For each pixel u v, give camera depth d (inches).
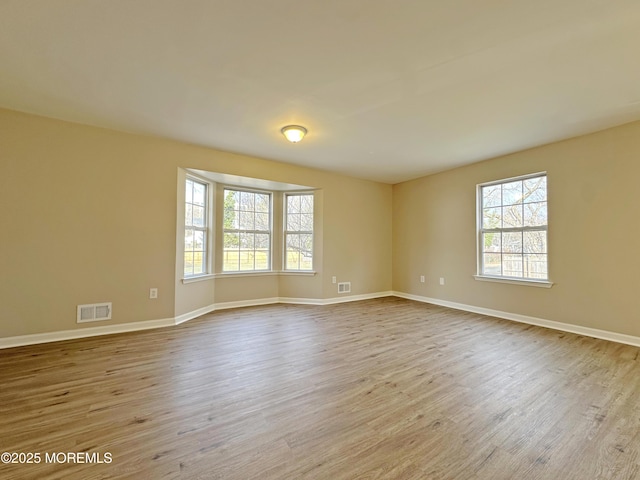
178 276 155.7
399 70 90.4
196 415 72.4
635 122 124.8
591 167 137.2
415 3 65.0
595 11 66.9
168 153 150.9
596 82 96.0
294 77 94.6
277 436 64.7
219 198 191.8
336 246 215.9
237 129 135.9
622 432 66.3
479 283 185.2
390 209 244.7
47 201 123.4
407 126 131.3
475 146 156.3
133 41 78.0
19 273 118.5
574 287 142.5
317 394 83.2
